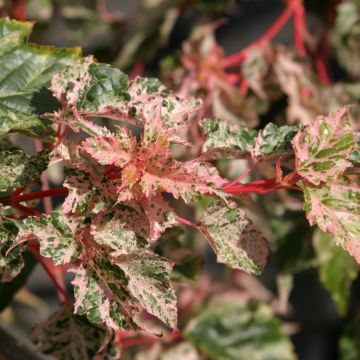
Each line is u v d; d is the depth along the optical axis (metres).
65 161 0.74
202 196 0.71
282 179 0.74
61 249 0.71
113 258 0.72
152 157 0.71
